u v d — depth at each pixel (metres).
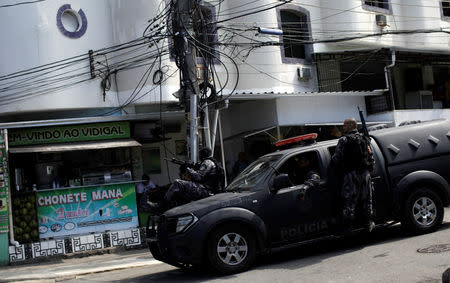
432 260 7.07
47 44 13.49
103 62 14.13
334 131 17.09
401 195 8.77
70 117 14.09
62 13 13.77
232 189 8.70
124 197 13.23
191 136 11.34
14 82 13.29
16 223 12.38
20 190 13.40
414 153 9.03
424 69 21.38
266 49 16.55
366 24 18.19
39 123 12.65
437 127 9.39
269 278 7.16
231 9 16.55
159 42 14.34
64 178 13.92
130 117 13.44
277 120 16.05
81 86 13.77
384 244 8.58
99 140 13.31
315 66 17.80
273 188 8.12
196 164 9.57
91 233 12.84
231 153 17.45
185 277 8.11
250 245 7.86
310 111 16.73
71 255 12.38
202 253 7.61
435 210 9.00
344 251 8.51
